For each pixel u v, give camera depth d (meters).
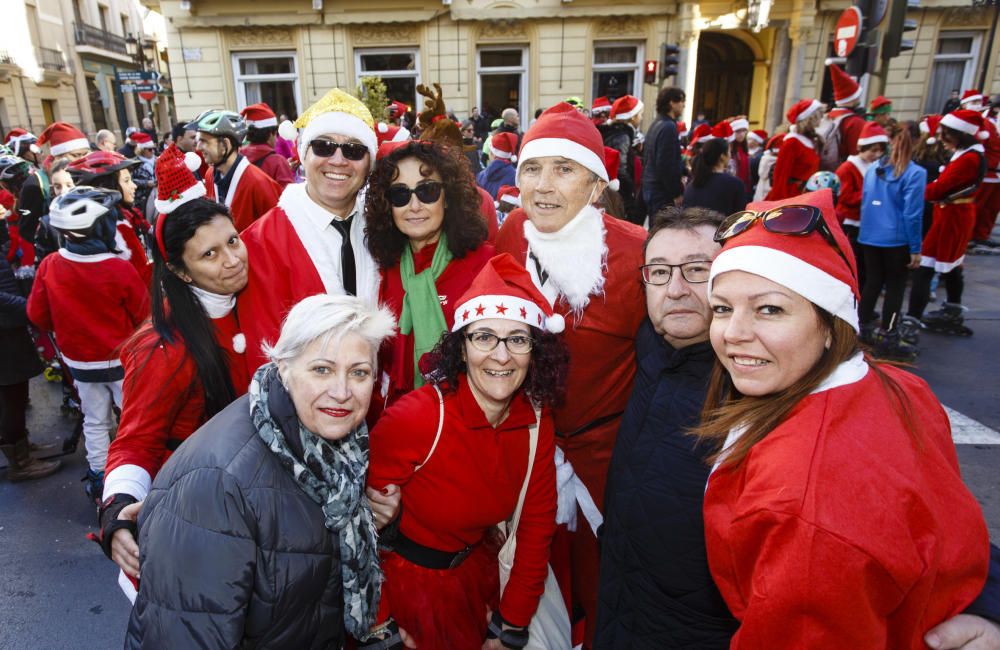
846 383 0.92
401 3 11.51
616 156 3.31
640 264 1.89
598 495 2.02
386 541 1.57
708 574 1.31
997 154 7.30
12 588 2.58
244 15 11.52
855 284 0.94
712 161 4.78
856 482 0.80
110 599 2.53
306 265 1.94
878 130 5.04
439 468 1.49
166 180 1.58
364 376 1.20
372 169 2.03
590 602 2.09
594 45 12.05
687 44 11.74
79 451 3.72
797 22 11.76
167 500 1.11
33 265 4.41
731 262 0.96
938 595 0.85
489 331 1.42
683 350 1.41
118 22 28.67
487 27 11.81
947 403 4.03
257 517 1.10
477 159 7.54
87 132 24.75
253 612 1.12
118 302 2.83
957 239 4.93
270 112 5.26
